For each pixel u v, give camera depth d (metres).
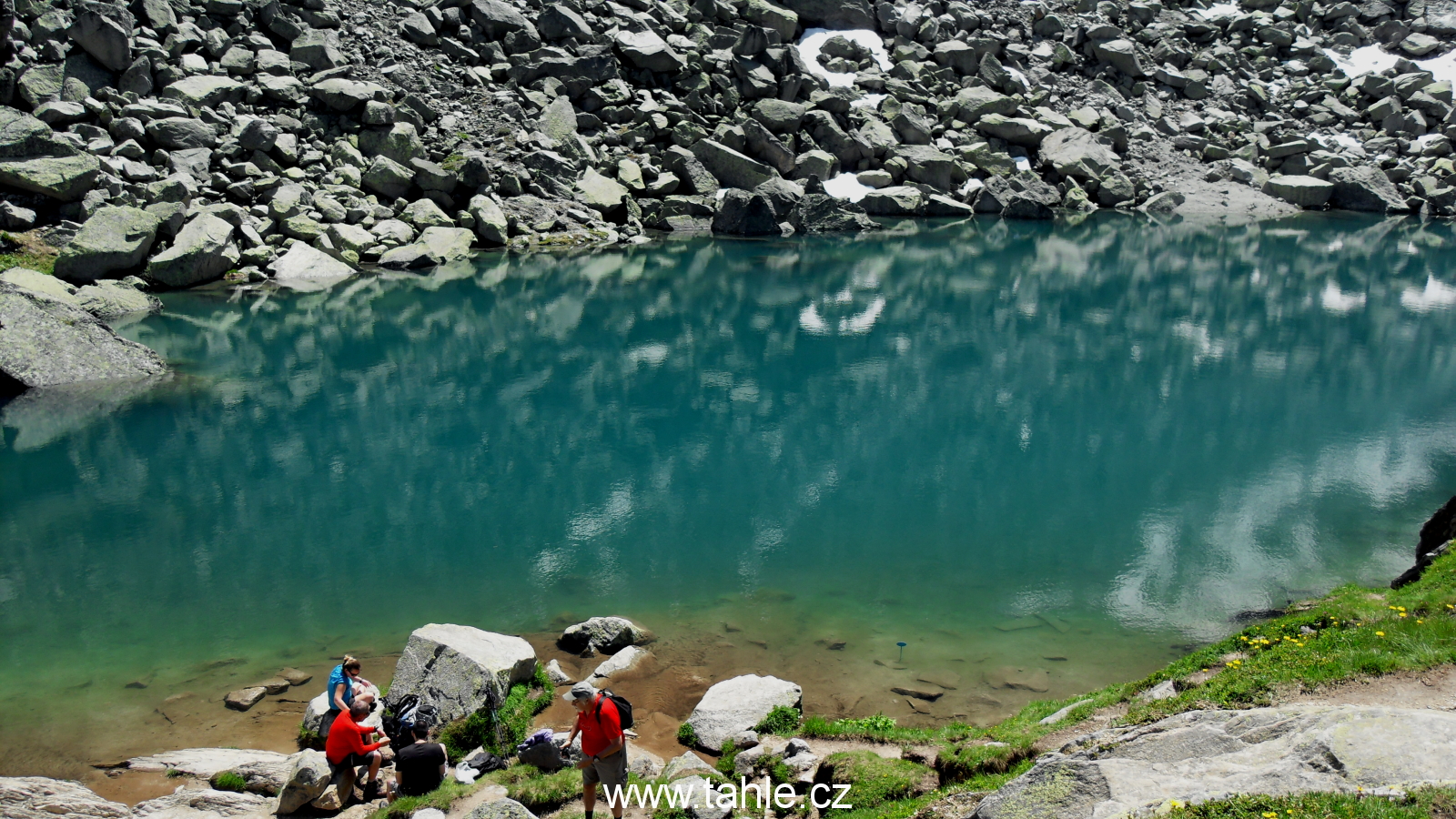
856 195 54.66
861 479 18.86
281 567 15.02
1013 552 15.70
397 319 30.36
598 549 15.84
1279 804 5.61
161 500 17.45
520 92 49.59
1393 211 58.78
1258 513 17.06
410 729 9.59
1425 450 19.95
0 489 17.84
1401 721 6.15
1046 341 28.95
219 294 32.53
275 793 9.20
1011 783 6.62
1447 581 10.77
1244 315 32.38
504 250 41.72
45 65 36.72
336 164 41.28
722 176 51.69
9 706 11.27
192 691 11.65
